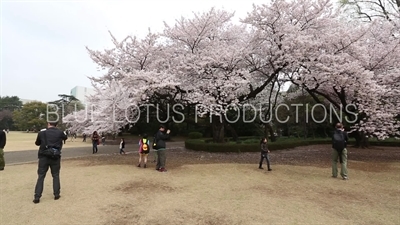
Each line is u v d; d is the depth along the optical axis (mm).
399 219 4348
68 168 9250
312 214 4551
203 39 14797
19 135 41375
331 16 12773
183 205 5043
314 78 11773
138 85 12078
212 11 13281
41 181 5230
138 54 13188
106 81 15000
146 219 4309
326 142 22188
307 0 11977
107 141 26703
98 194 5793
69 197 5539
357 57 11266
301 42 10977
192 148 16016
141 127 31172
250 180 7352
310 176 7941
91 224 4086
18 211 4652
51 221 4191
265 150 9094
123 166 9727
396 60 11562
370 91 10258
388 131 10656
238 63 14320
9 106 71938
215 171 8742
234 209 4801
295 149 17438
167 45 14844
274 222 4156
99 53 13344
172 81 12016
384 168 9266
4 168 9438
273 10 11992
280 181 7246
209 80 13383
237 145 14672
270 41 13344
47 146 5242
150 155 13531
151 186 6582
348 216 4469
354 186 6684
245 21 12789
